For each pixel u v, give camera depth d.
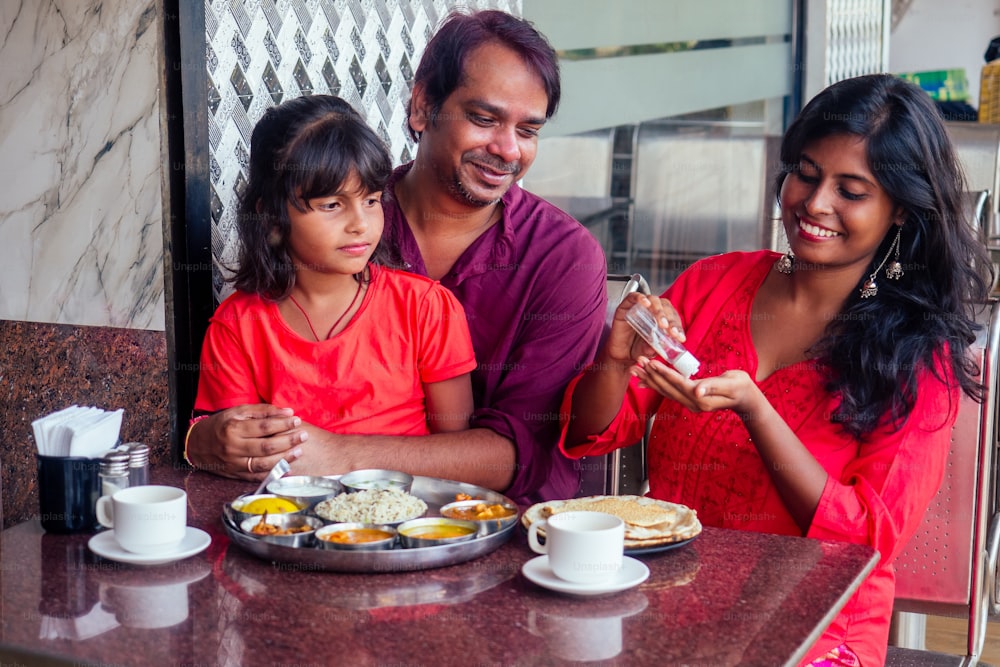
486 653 0.89
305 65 1.86
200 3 1.61
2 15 1.69
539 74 1.61
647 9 3.23
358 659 0.87
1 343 1.77
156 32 1.56
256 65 1.74
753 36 3.83
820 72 4.09
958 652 2.63
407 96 2.16
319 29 1.88
